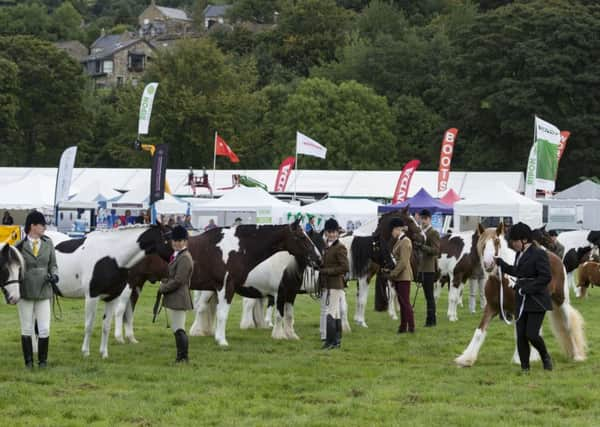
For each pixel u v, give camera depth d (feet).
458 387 36.50
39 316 39.88
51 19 517.55
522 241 40.06
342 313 54.03
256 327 56.13
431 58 267.39
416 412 32.07
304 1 340.18
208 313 51.98
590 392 35.35
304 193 156.97
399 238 53.78
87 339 43.34
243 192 116.26
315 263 46.83
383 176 164.66
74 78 263.49
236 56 338.13
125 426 29.63
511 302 41.96
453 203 113.60
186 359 41.96
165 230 42.63
